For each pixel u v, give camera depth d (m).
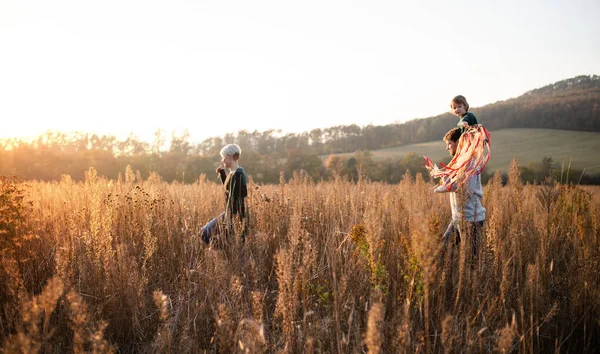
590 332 2.90
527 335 2.72
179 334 2.99
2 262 3.19
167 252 4.29
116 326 3.14
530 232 4.32
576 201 5.14
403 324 2.41
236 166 5.09
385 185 7.18
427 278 2.43
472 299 3.02
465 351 2.68
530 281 2.85
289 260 2.82
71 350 2.72
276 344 2.73
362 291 3.34
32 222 4.26
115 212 4.56
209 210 5.84
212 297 3.29
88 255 3.52
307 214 5.22
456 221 4.04
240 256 4.18
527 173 45.38
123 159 52.47
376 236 2.97
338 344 2.59
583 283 3.12
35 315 2.15
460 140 4.34
